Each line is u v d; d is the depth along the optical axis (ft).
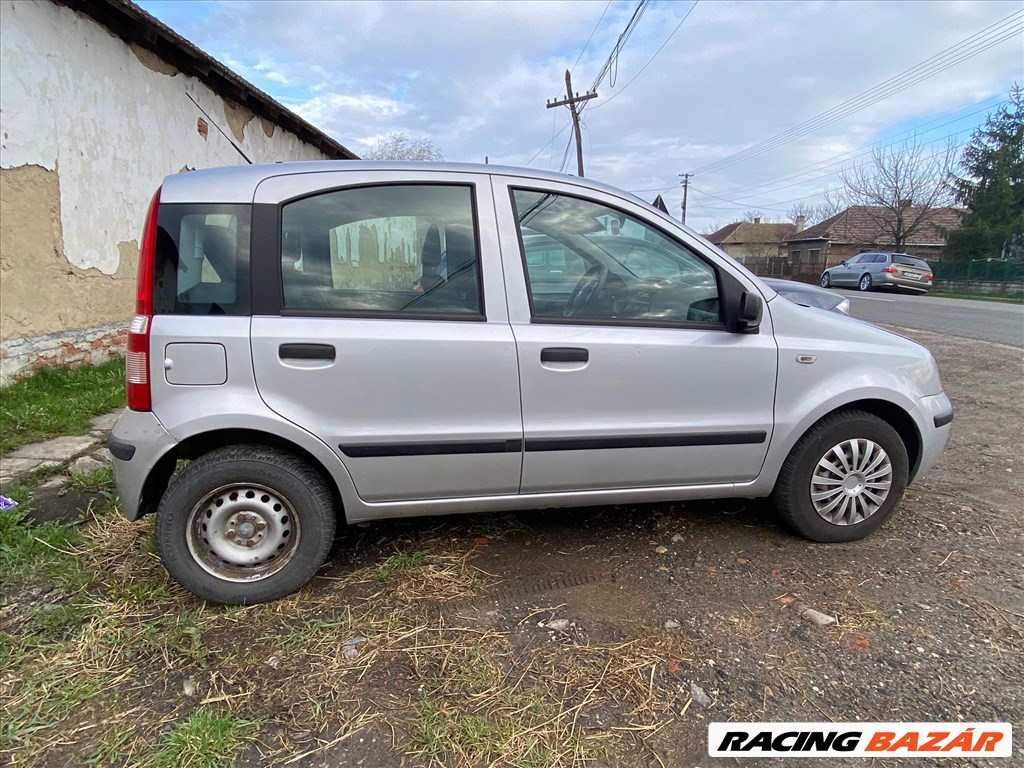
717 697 6.48
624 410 8.50
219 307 7.45
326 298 7.77
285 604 8.02
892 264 70.74
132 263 21.44
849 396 9.10
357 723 6.10
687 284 8.86
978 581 8.61
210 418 7.37
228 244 7.53
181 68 23.84
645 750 5.83
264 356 7.45
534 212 8.49
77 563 8.79
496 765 5.65
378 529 10.07
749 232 181.47
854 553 9.39
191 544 7.76
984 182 98.43
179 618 7.64
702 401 8.73
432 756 5.73
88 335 19.43
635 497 9.05
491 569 8.92
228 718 6.07
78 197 18.85
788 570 8.91
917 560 9.18
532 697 6.45
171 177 7.72
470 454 8.16
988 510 10.84
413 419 7.93
